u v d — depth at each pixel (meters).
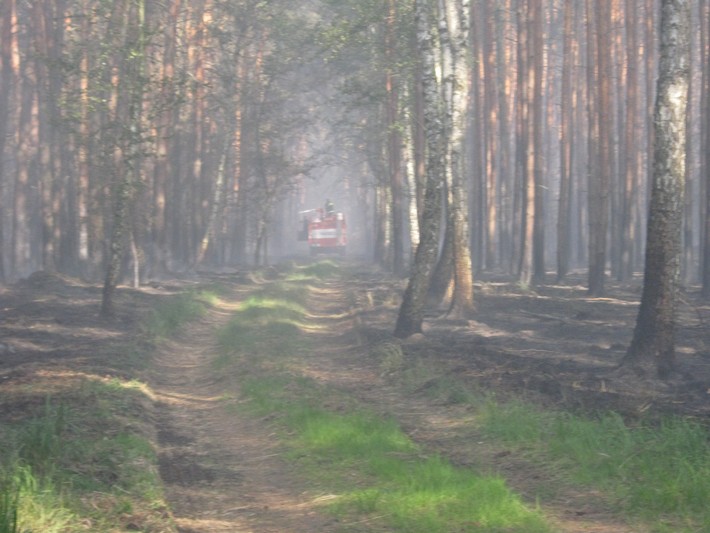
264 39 46.03
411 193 34.53
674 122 15.43
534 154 35.72
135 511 8.30
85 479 8.84
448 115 24.44
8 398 13.02
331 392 15.12
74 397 13.10
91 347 19.27
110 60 28.62
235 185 54.72
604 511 8.69
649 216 15.76
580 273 44.69
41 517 7.36
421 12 21.36
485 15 41.38
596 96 32.75
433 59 21.28
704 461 9.47
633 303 28.42
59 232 36.94
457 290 24.75
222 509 9.26
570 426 11.35
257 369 17.20
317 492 9.72
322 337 23.59
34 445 9.50
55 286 31.58
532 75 35.62
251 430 13.00
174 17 36.22
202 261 48.44
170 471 10.66
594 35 33.94
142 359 18.31
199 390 16.42
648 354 15.66
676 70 15.38
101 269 34.47
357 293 33.88
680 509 8.41
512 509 8.36
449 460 10.68
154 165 37.84
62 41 36.03
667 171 15.48
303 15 43.94
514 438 11.52
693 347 20.05
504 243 47.31
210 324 26.89
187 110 43.09
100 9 25.02
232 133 45.56
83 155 34.22
